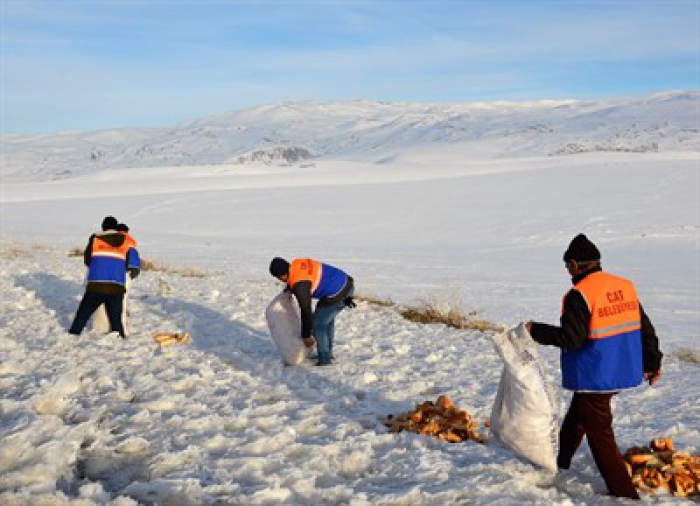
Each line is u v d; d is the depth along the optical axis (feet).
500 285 82.64
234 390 22.61
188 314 37.78
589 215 173.68
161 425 18.29
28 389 20.20
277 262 26.63
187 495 13.84
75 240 114.11
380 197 228.22
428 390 24.70
